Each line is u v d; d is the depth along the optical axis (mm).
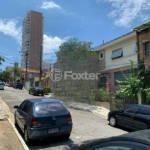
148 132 2881
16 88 52406
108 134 9703
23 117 8664
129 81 16375
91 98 21891
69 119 8367
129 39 23344
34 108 8148
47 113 8023
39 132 7641
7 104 20703
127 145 2568
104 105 19469
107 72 27344
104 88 22094
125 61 23906
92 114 16109
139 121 9852
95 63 27328
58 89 28906
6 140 8219
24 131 8344
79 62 25891
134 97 16016
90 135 9406
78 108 19031
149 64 18547
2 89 43312
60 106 8586
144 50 19453
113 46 26375
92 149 3043
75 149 3729
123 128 11164
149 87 16625
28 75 69562
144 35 19531
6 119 12617
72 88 25203
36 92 33219
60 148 7523
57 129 7980
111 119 11758
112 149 2725
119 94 16719
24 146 7496
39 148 7539
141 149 2377
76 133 9719
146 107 10055
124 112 10930
